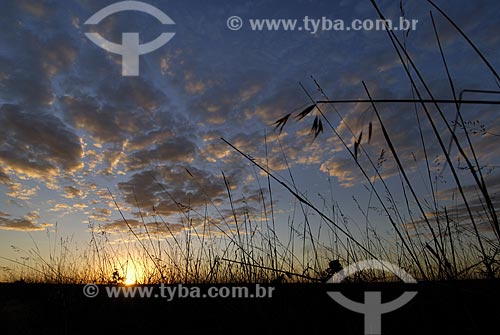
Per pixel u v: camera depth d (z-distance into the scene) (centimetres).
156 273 375
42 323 321
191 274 342
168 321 278
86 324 304
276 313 233
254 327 231
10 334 297
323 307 231
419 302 205
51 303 363
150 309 304
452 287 160
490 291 150
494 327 160
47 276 454
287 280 263
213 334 236
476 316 175
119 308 321
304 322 221
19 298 437
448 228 178
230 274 301
